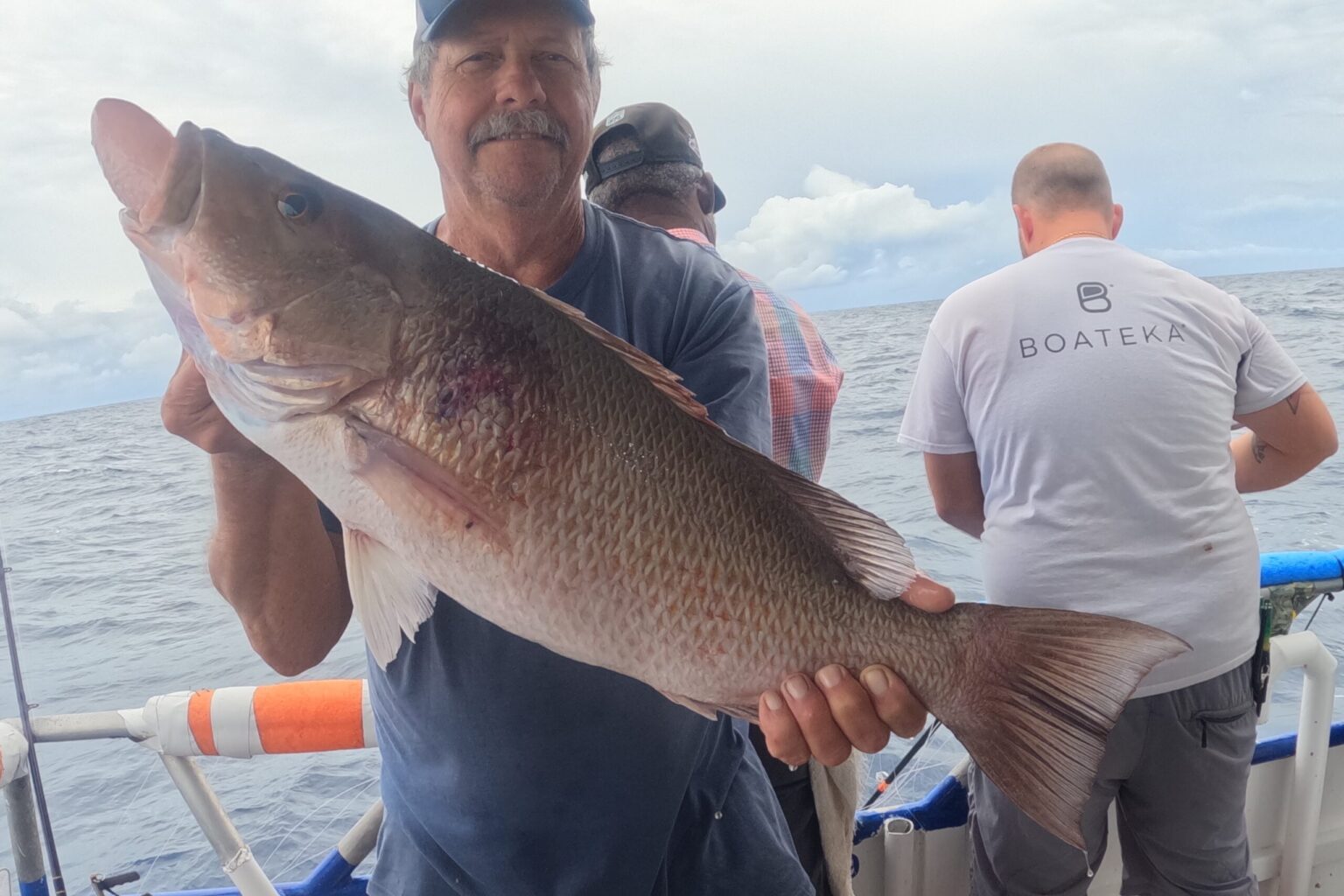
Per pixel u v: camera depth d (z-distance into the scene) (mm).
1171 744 2346
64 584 6797
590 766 1513
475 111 1489
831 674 1323
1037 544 2393
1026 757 1367
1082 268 2439
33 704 1839
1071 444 2330
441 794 1540
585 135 1568
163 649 5277
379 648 1317
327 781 3389
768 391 1681
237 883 1879
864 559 1378
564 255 1607
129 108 1241
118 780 3479
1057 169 2609
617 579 1286
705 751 1638
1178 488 2311
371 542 1321
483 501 1255
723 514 1326
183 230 1218
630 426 1300
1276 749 2803
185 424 1334
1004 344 2436
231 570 1476
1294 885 2777
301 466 1279
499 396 1257
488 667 1491
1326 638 4273
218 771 3498
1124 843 2613
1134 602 2311
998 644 1384
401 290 1260
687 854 1635
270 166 1239
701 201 2721
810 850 2227
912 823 2645
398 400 1254
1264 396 2562
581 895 1541
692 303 1632
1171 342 2354
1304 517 6391
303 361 1241
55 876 1884
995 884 2473
